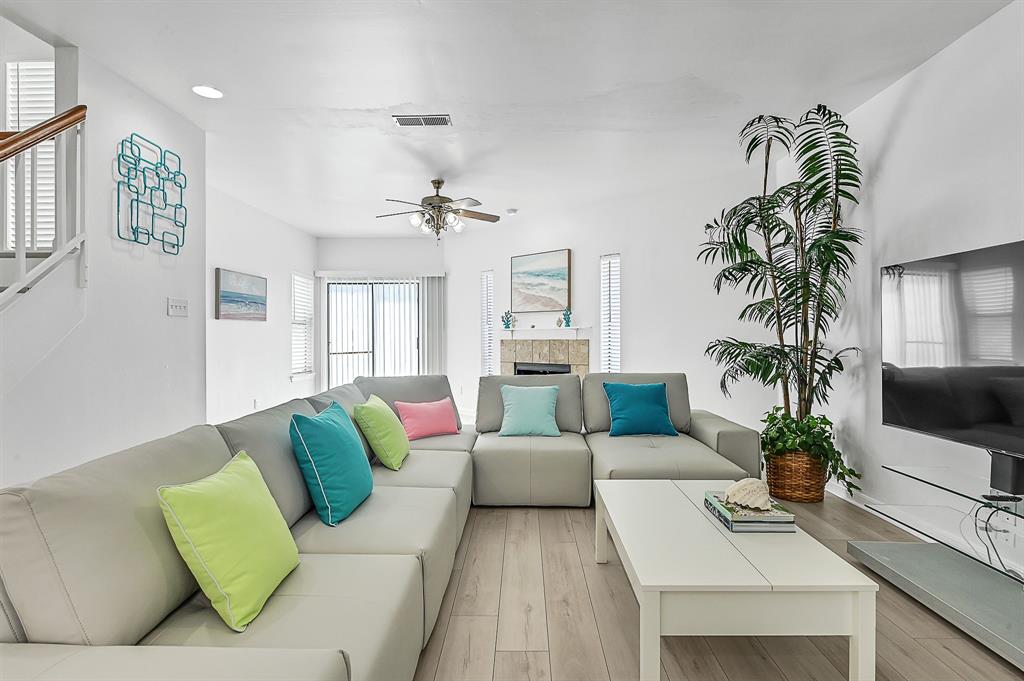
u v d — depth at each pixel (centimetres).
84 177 283
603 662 196
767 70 311
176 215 362
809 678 188
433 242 825
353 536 201
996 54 257
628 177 525
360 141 420
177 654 113
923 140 305
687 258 550
